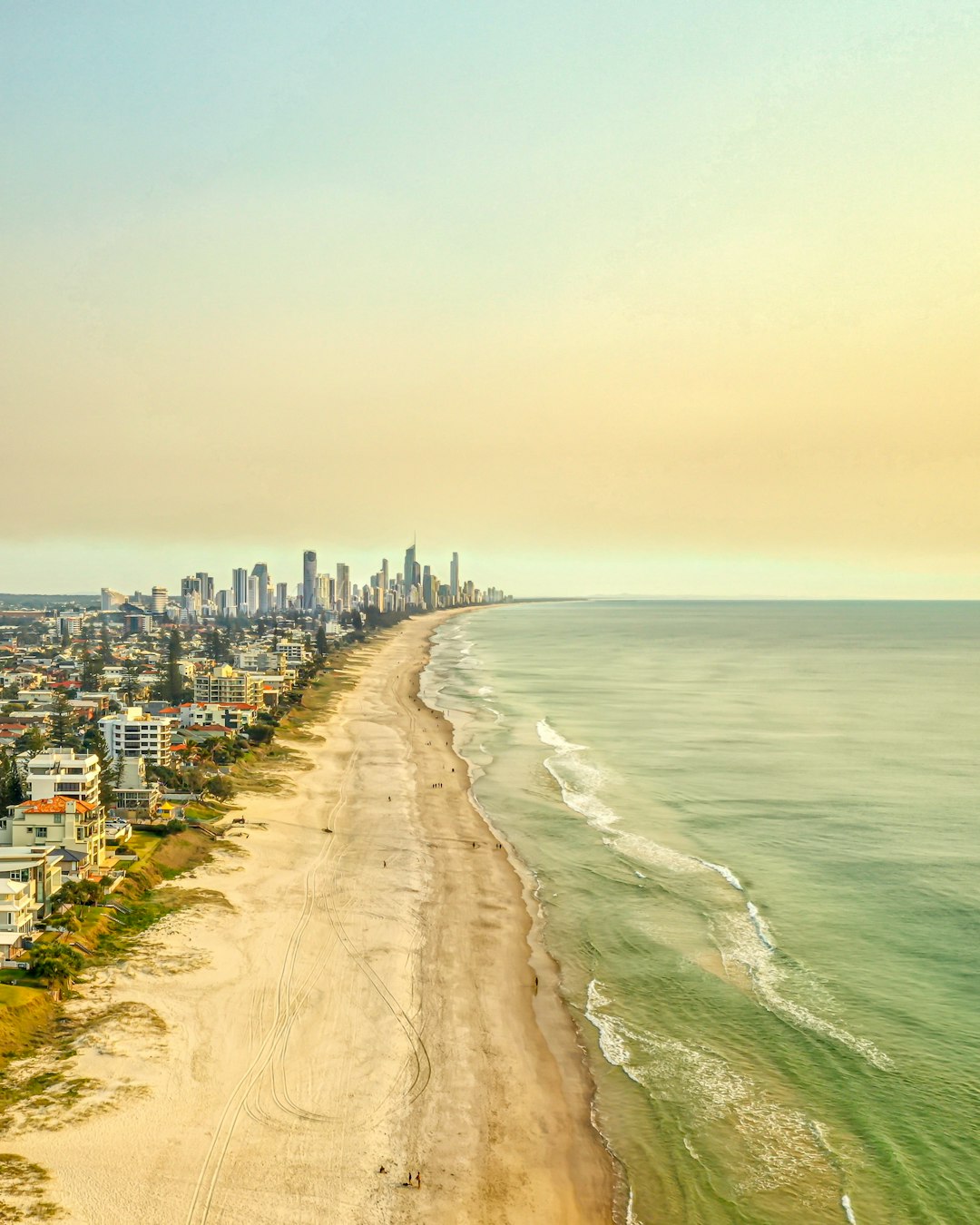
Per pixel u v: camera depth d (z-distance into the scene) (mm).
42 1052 58375
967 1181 46844
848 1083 55875
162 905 84125
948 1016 63875
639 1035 62031
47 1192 45156
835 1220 44406
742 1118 52656
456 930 80062
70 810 85938
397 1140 50719
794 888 89500
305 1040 61031
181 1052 58938
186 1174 47094
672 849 102625
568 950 75812
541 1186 47156
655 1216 45031
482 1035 62125
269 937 77812
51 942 69750
